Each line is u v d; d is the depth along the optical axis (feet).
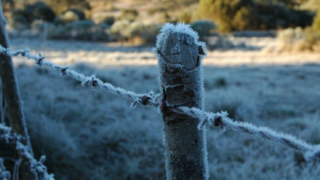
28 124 12.78
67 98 19.17
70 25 65.36
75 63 31.27
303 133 15.52
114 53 46.70
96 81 3.81
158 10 115.96
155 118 18.01
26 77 19.48
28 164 6.54
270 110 19.36
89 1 137.39
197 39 2.66
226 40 58.39
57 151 12.57
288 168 12.32
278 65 36.47
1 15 6.49
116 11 126.11
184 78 2.66
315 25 52.16
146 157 13.73
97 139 14.93
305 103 21.22
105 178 12.51
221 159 13.48
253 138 14.93
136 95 3.27
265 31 84.17
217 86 25.29
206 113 2.50
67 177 12.10
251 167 12.71
